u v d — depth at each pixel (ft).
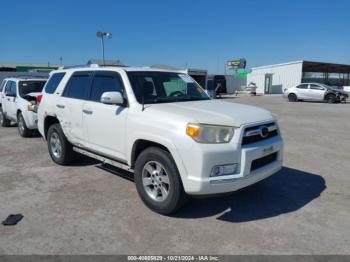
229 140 12.76
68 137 20.13
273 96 124.98
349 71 179.22
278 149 14.67
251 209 14.84
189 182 12.62
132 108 15.25
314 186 17.98
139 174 14.70
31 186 17.74
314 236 12.44
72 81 20.12
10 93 35.47
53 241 11.99
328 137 33.22
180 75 18.63
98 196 16.28
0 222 13.48
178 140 12.78
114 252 11.30
